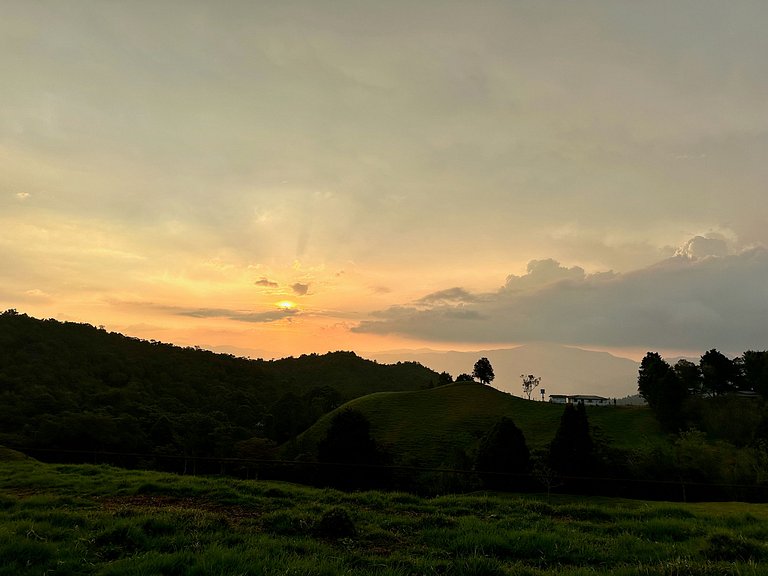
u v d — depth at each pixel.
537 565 8.88
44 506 12.11
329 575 7.13
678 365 94.06
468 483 42.03
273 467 44.78
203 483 15.93
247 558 7.59
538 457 55.22
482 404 93.88
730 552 9.22
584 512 13.97
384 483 39.84
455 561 8.31
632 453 50.41
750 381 89.56
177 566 7.19
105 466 21.06
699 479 43.59
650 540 10.94
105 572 7.00
